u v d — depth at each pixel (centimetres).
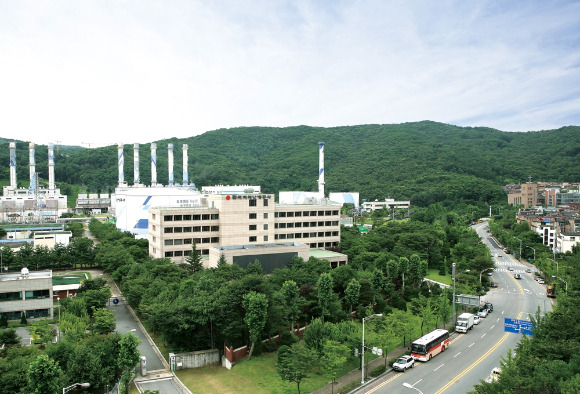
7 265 13188
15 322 8431
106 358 5900
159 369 6688
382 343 6812
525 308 10488
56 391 4944
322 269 11050
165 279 9981
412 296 10744
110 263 12075
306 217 15188
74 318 7425
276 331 7638
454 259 14838
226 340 7231
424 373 6556
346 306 9438
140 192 19738
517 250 17962
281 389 5984
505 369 5056
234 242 13300
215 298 7362
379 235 17225
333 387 6056
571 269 11744
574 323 6347
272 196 13850
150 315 7444
